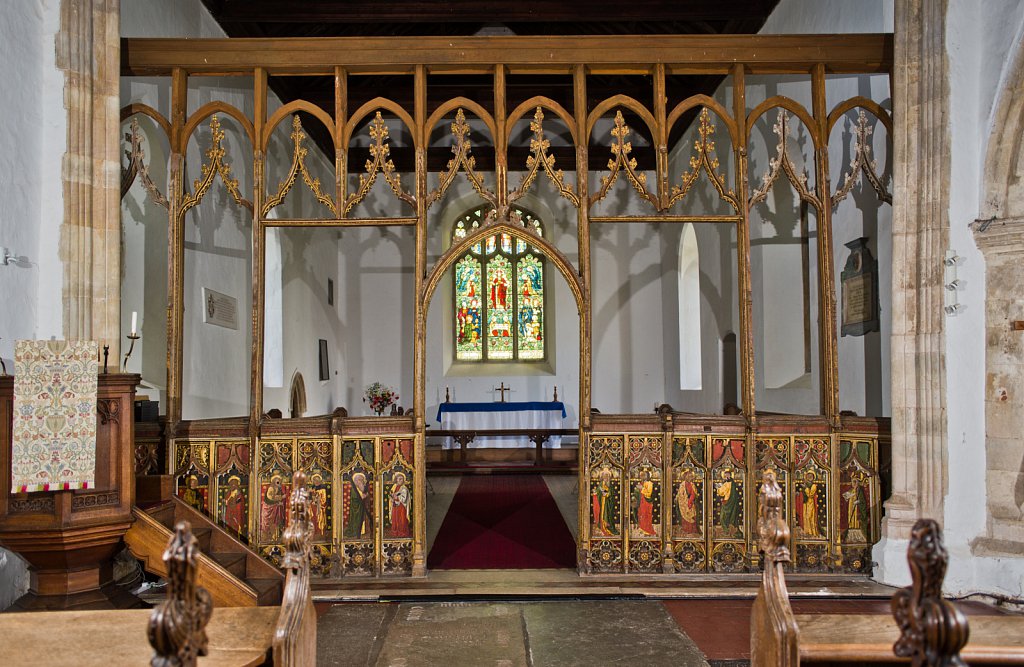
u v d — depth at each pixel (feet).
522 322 48.01
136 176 19.76
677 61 18.99
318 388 39.70
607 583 17.31
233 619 8.71
